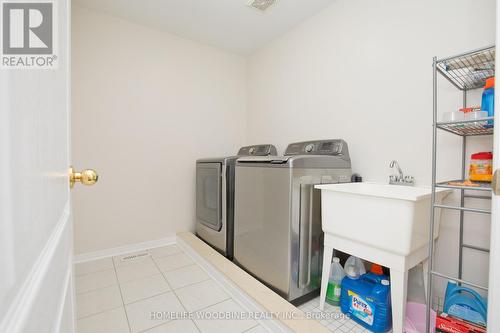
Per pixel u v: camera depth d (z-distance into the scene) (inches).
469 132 52.4
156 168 100.6
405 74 64.6
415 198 43.8
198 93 110.3
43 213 14.5
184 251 96.5
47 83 16.3
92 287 69.9
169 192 103.8
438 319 48.9
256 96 117.4
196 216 106.8
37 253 13.1
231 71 119.9
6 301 9.0
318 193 66.0
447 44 57.4
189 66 107.6
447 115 47.8
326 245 60.4
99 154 89.0
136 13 89.0
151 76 98.6
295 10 86.5
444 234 58.1
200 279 75.2
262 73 113.7
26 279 11.3
